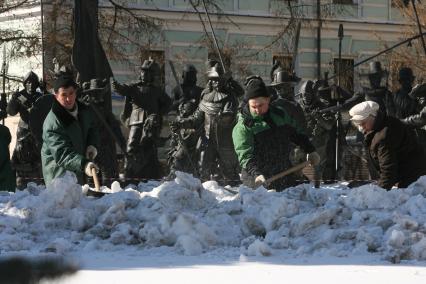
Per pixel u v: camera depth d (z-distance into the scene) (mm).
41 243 7402
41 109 14672
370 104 9406
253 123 9500
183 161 18422
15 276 2416
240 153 9531
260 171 9484
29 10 38594
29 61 33750
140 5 44469
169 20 44562
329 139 20531
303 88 20672
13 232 7562
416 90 20188
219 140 17922
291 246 7031
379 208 7742
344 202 7848
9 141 12180
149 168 19484
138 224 7637
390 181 9320
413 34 37531
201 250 6926
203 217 7699
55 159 9289
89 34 19312
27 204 7980
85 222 7676
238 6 45969
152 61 19750
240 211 7871
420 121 18844
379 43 49000
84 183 10188
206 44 35156
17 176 20234
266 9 46406
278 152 9570
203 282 5391
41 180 19969
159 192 8109
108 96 18328
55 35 31438
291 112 16234
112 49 33344
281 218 7418
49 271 2443
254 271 5863
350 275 5703
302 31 46594
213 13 37156
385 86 21438
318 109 20516
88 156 9570
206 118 18078
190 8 44844
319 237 7113
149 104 19547
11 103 20156
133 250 7004
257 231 7469
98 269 5930
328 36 48000
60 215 7848
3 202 8453
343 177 21109
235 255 6707
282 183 9703
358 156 20781
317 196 8227
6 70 32625
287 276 5652
